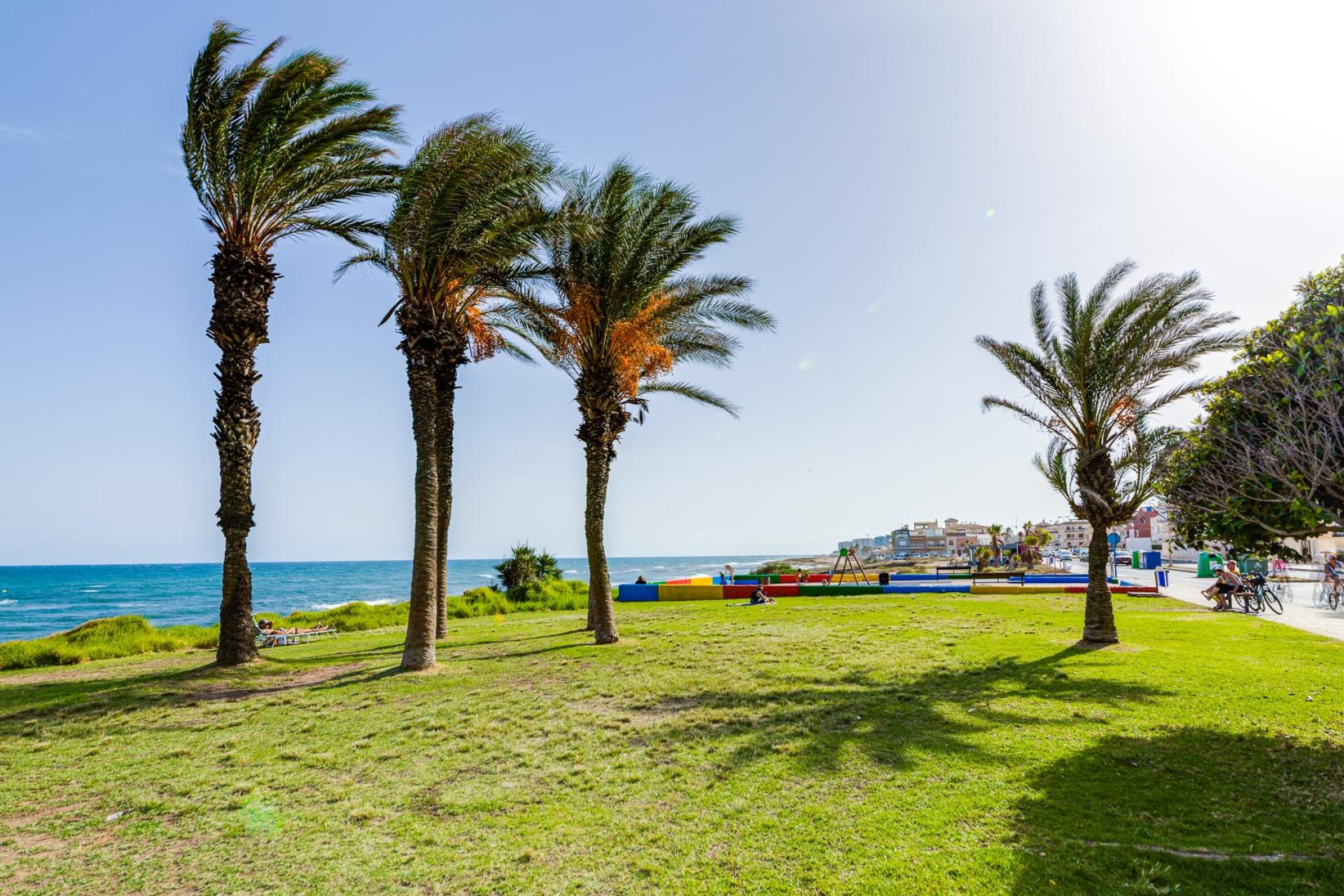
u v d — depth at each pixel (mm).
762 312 17922
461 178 12320
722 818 5480
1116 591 26953
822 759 6805
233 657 13188
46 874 4777
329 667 13242
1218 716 7926
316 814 5773
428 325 13352
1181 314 13406
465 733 8172
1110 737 7250
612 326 16250
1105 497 13805
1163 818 5188
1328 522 6027
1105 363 13711
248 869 4812
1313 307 6668
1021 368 14844
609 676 11500
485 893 4414
